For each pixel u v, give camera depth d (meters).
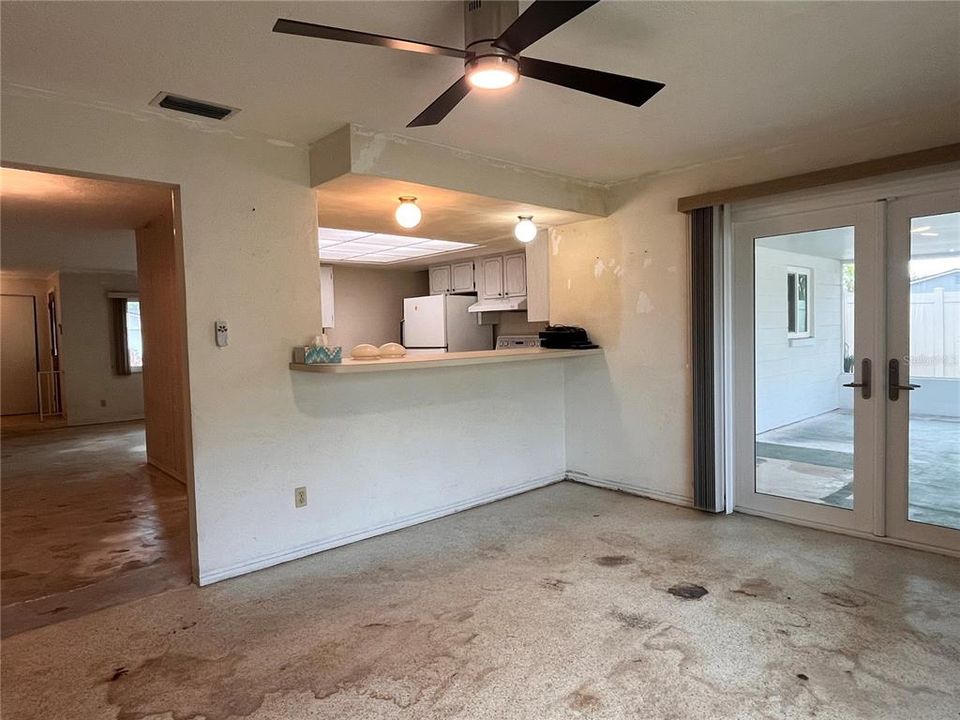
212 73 2.39
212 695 2.07
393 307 8.06
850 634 2.35
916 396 3.16
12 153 2.44
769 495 3.77
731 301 3.83
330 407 3.44
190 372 2.93
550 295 4.88
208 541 3.00
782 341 3.65
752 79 2.55
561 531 3.65
